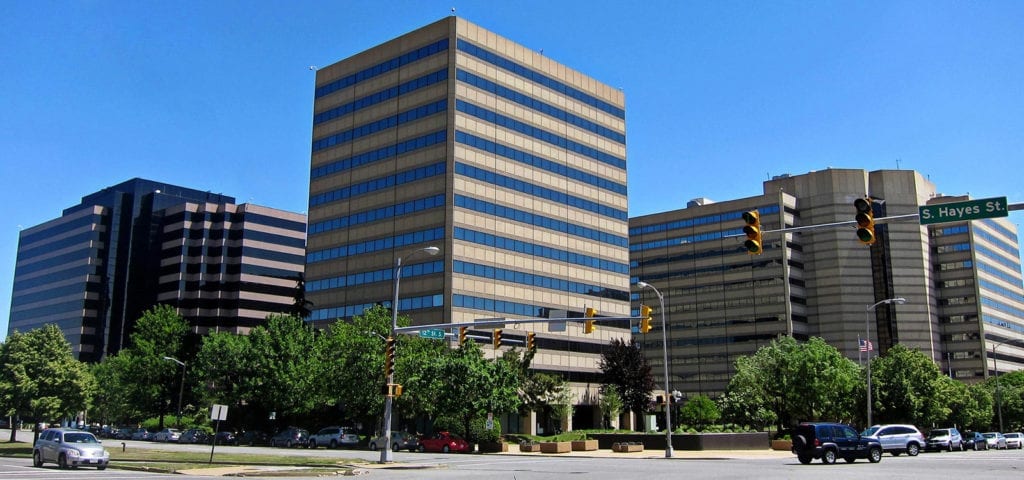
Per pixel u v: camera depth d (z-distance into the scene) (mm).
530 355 77938
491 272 88688
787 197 138875
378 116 96688
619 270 104938
